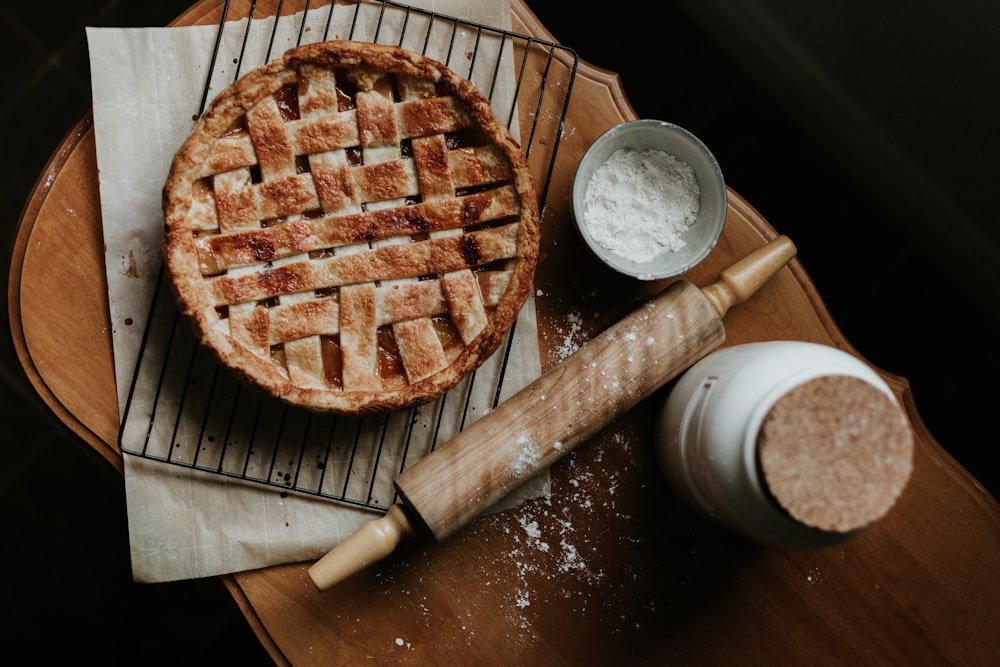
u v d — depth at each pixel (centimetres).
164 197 73
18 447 101
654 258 78
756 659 80
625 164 77
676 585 80
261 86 74
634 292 80
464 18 79
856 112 94
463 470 73
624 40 99
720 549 81
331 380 74
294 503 78
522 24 80
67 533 101
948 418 99
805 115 97
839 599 81
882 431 67
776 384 67
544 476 79
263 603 77
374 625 78
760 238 80
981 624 81
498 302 75
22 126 101
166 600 101
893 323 99
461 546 79
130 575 101
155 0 102
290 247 73
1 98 101
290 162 74
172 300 78
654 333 75
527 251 75
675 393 77
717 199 76
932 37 89
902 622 81
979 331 99
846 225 99
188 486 77
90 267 77
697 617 80
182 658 100
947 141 92
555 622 79
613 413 75
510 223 75
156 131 77
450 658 78
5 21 101
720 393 70
